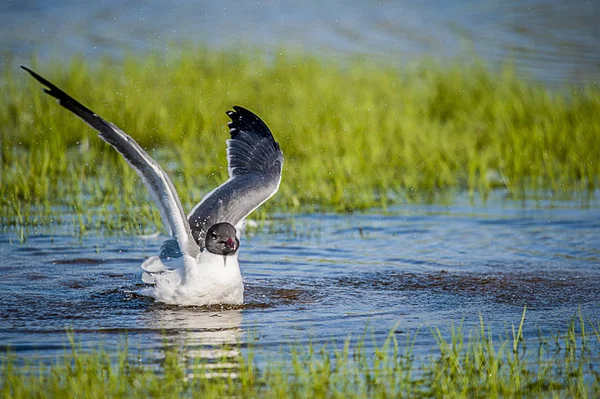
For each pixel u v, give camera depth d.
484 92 20.88
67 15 29.41
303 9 30.56
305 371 7.58
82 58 23.92
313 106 20.02
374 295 10.20
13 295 9.99
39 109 19.34
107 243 12.40
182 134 18.94
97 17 29.28
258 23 28.78
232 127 11.45
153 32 27.47
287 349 8.20
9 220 13.38
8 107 19.80
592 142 17.55
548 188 15.83
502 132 18.52
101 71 22.55
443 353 7.96
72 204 14.42
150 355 8.01
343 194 15.23
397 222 13.74
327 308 9.64
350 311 9.53
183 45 25.80
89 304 9.70
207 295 9.55
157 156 17.70
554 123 18.56
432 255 11.98
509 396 7.20
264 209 14.45
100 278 10.80
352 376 7.54
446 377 7.50
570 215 13.97
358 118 19.17
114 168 16.52
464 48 25.39
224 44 25.91
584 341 8.45
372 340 8.50
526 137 17.97
